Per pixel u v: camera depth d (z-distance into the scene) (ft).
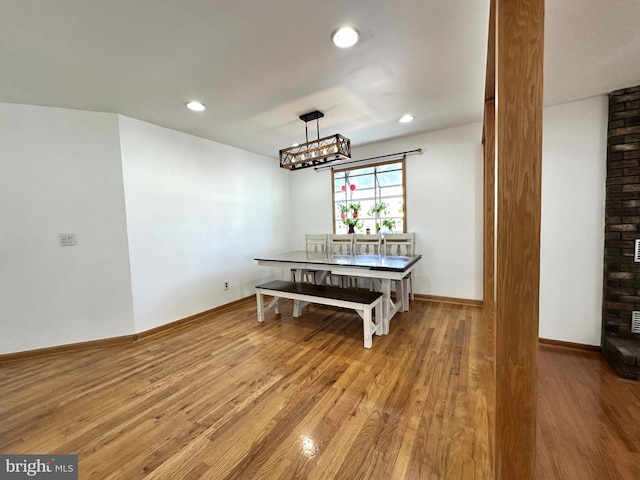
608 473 4.17
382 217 13.99
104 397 6.29
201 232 11.87
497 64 2.86
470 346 8.18
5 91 7.45
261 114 9.33
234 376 7.01
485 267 7.78
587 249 7.95
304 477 4.16
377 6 4.68
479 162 11.41
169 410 5.78
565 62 6.15
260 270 14.97
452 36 5.50
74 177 8.82
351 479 4.10
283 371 7.16
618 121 7.32
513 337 3.00
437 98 8.45
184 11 4.68
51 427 5.37
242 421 5.39
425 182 12.58
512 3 2.77
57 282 8.79
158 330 10.19
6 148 8.14
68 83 7.07
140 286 9.74
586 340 8.07
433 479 4.04
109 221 9.20
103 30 5.10
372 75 6.99
